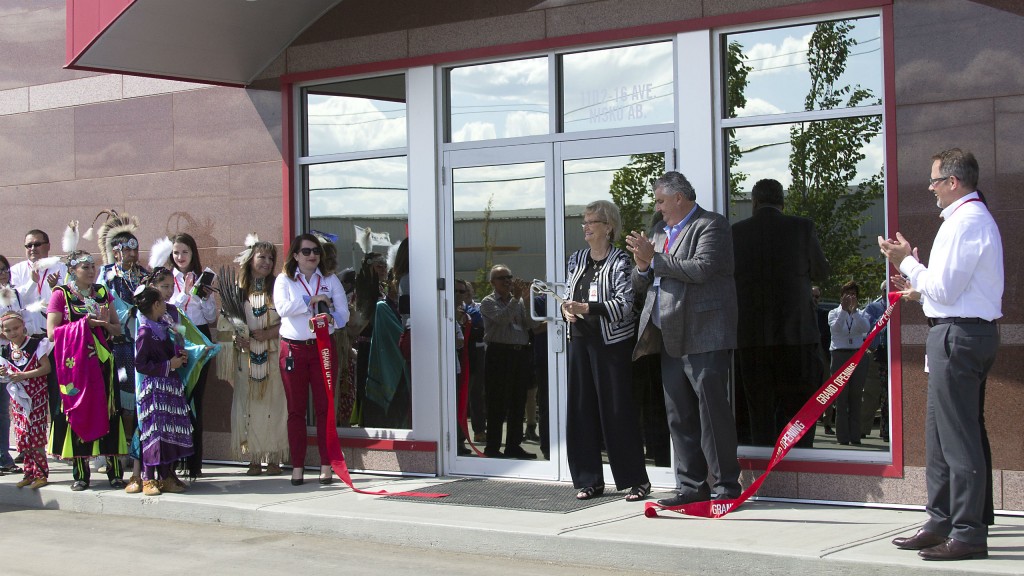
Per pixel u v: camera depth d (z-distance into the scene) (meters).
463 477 8.10
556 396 7.73
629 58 7.49
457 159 8.15
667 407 6.79
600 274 7.00
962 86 6.41
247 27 8.29
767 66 7.04
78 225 10.04
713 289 6.53
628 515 6.57
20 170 10.38
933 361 5.36
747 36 7.10
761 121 7.03
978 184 6.37
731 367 7.12
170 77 8.70
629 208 7.49
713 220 6.55
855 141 6.78
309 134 8.91
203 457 9.38
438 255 8.21
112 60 8.18
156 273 7.85
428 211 8.23
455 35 8.07
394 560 6.23
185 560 6.39
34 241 9.15
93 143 9.94
